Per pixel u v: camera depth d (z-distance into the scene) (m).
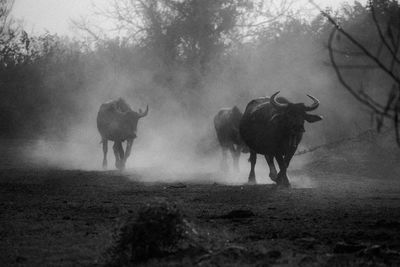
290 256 9.19
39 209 14.90
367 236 10.95
